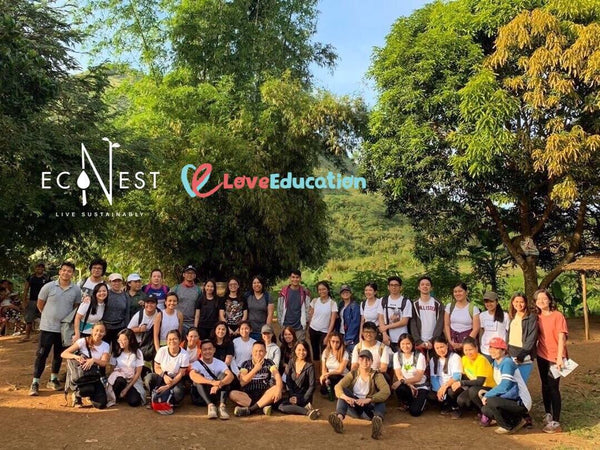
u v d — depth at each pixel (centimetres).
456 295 707
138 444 525
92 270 723
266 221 1316
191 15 1449
